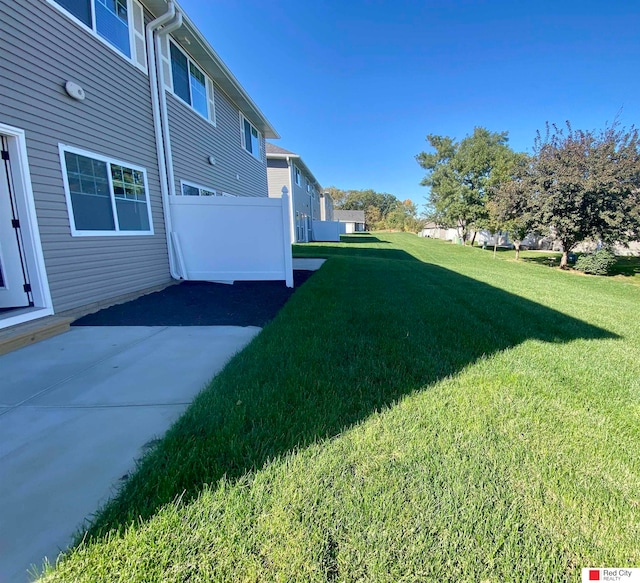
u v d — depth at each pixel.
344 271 9.45
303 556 1.22
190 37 7.14
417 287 7.20
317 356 3.08
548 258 16.03
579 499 1.49
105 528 1.32
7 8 3.74
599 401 2.40
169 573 1.15
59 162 4.45
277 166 19.22
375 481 1.58
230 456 1.73
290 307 4.99
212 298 5.77
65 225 4.55
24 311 3.97
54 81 4.34
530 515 1.41
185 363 3.11
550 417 2.16
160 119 6.63
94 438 1.96
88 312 4.86
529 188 12.82
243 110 11.22
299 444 1.84
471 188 24.47
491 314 4.94
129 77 5.79
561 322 4.64
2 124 3.72
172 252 6.91
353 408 2.23
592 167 10.96
